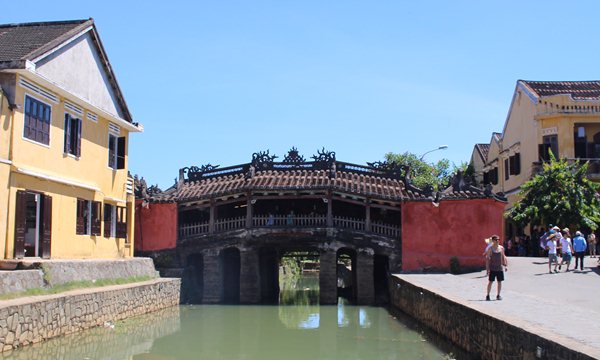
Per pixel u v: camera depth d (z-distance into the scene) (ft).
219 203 94.17
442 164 174.60
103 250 76.59
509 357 36.11
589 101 113.70
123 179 83.05
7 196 55.31
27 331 45.57
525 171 123.75
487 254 51.80
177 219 94.79
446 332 53.47
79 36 69.51
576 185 99.66
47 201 61.87
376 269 101.71
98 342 53.88
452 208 90.48
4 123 55.42
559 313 41.93
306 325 69.62
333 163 94.84
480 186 157.38
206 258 92.22
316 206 102.53
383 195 90.89
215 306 86.63
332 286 88.84
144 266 82.58
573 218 97.25
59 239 64.85
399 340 57.72
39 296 51.06
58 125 64.90
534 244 106.52
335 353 52.80
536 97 117.29
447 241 89.86
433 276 82.64
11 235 55.98
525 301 50.08
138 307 70.18
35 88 60.03
